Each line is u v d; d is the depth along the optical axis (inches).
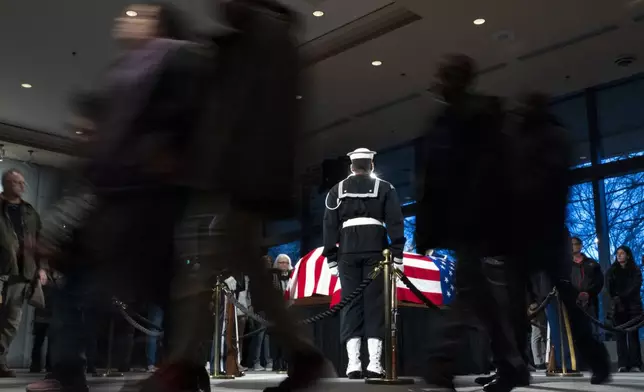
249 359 279.6
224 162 70.1
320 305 186.9
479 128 100.3
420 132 426.0
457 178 98.9
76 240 75.2
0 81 340.2
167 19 74.9
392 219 155.3
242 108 70.6
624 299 271.4
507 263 108.6
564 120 373.4
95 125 71.2
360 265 156.6
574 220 350.9
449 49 311.3
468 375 178.7
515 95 358.6
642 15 282.7
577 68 336.2
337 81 346.0
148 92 68.5
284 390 70.7
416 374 167.9
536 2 272.5
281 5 76.6
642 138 338.6
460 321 99.3
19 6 261.0
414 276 171.2
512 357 99.3
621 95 352.8
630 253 277.7
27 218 193.9
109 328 127.5
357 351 158.2
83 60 308.8
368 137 437.7
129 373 157.5
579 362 204.4
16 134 406.6
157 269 74.1
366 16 281.7
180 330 71.8
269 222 73.5
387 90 360.2
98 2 254.4
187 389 69.8
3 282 189.5
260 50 72.0
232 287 200.2
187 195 72.2
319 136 429.4
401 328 173.8
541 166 110.0
